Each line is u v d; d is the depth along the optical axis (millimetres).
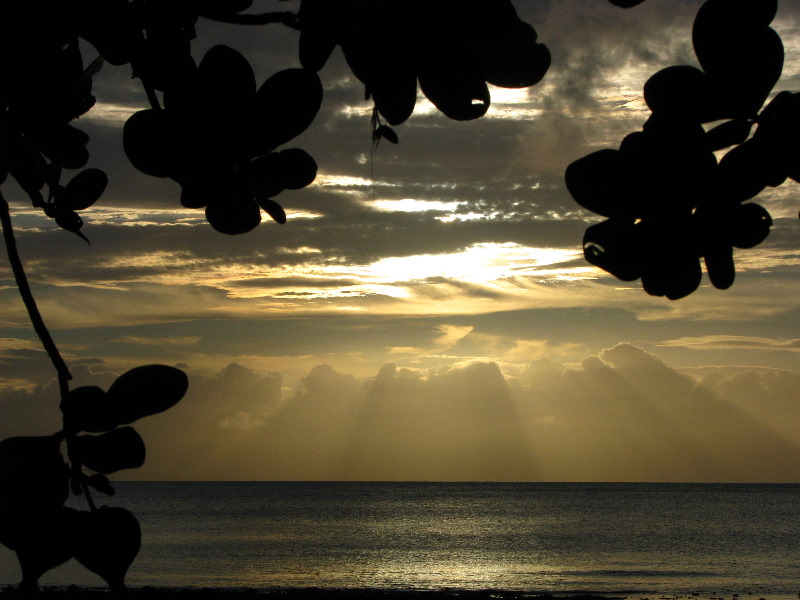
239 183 1184
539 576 57875
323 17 1104
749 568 61656
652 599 46625
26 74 1353
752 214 933
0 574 36188
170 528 98500
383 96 1112
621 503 163875
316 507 152000
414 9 1088
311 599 44562
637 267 948
